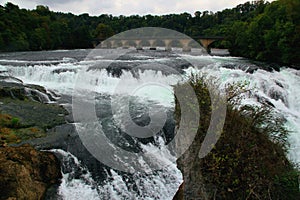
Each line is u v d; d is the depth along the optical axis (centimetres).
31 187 834
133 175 946
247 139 645
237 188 597
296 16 2720
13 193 780
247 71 2153
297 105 1814
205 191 611
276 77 2075
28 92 1792
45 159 950
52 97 1825
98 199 910
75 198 895
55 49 5478
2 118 1327
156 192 902
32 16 5806
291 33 2588
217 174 612
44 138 1175
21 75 2281
